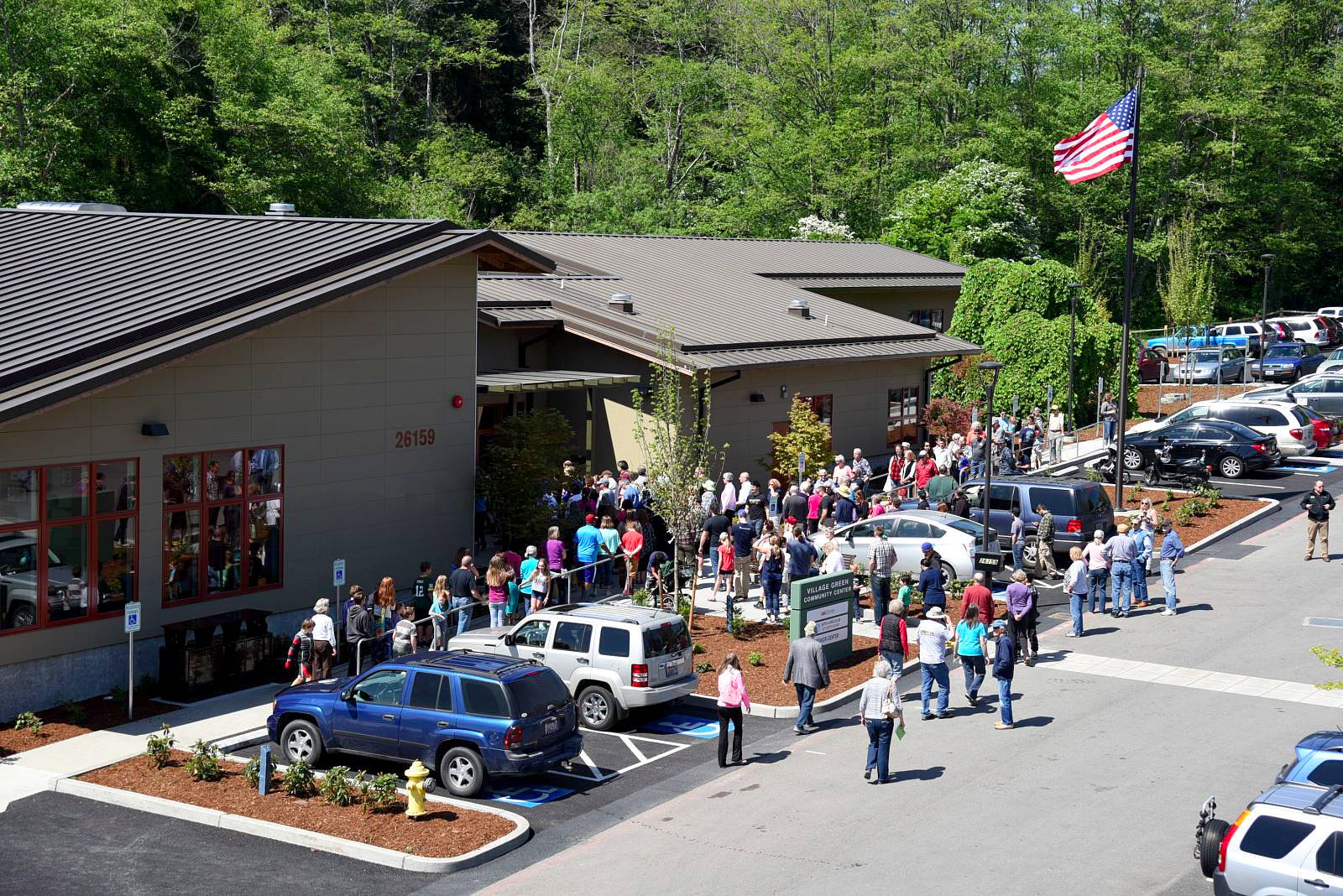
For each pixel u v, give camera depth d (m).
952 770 18.83
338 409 25.92
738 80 82.06
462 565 24.91
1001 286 51.97
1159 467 41.62
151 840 16.39
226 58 53.66
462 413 28.67
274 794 17.67
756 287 45.34
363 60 79.12
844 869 15.32
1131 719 21.00
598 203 77.94
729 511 31.52
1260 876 13.31
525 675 18.12
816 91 82.31
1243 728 20.41
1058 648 25.52
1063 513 30.59
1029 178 79.69
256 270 25.69
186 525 23.36
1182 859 15.45
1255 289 88.88
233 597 24.20
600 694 21.06
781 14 82.12
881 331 42.94
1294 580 30.20
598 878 15.23
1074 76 84.25
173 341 22.39
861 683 23.50
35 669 21.08
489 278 37.41
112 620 22.14
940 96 81.81
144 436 22.44
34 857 15.80
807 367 39.41
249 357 24.16
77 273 26.58
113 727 20.58
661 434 28.00
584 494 30.62
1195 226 78.56
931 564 24.75
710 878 15.16
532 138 90.50
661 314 37.75
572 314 35.50
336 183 55.50
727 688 19.22
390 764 19.22
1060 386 49.59
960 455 38.72
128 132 49.56
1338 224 89.62
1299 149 83.44
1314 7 86.88
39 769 18.66
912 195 72.44
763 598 28.31
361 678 18.81
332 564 26.08
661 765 19.47
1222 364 58.00
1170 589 27.72
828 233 71.56
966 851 15.80
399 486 27.36
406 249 27.02
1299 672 23.38
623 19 88.00
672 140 82.25
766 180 79.94
